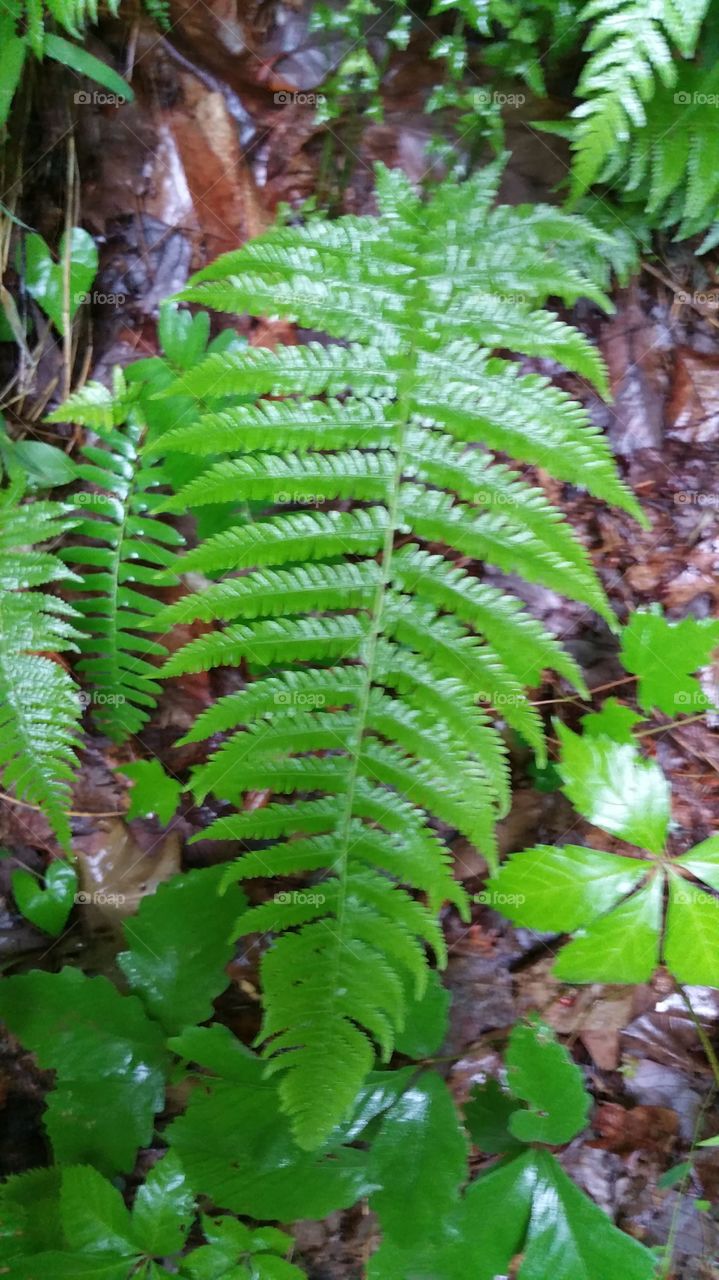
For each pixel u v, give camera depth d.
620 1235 0.36
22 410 0.44
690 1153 0.42
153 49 0.42
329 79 0.42
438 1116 0.38
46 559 0.40
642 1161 0.41
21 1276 0.35
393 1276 0.35
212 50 0.42
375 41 0.41
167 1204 0.36
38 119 0.42
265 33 0.41
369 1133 0.38
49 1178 0.38
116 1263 0.35
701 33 0.37
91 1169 0.36
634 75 0.35
